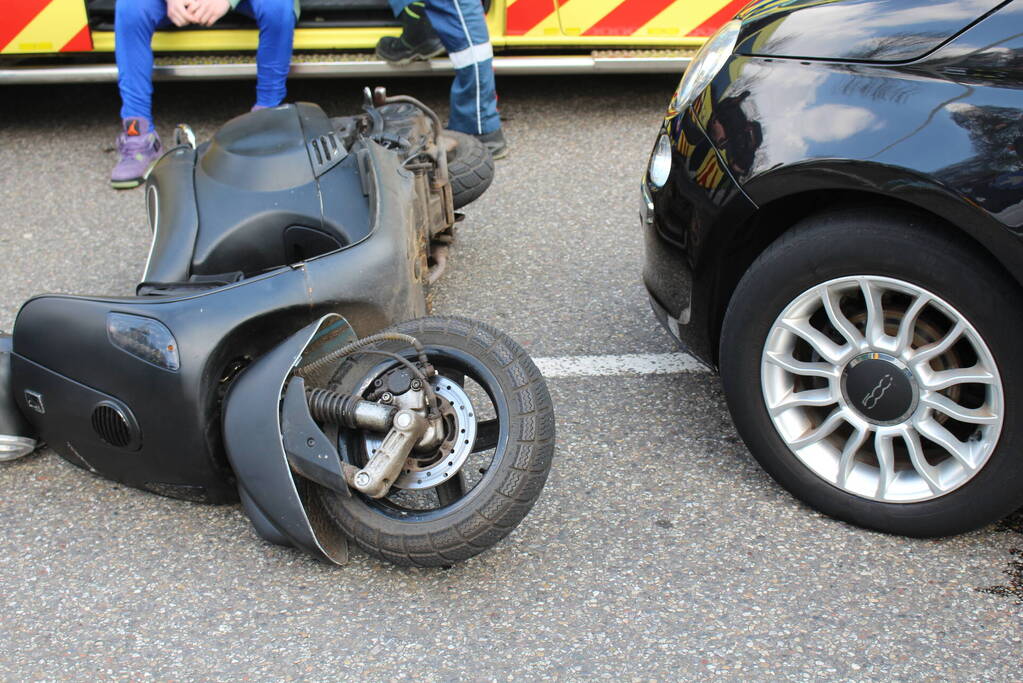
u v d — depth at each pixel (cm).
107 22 501
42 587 253
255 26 499
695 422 308
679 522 267
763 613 238
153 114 562
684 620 237
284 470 233
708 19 505
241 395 238
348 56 509
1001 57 225
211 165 326
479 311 373
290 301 252
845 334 247
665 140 288
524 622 238
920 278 232
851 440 254
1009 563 250
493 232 433
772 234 265
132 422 253
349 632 237
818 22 255
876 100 235
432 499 269
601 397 321
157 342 246
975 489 242
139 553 263
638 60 507
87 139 536
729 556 255
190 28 496
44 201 470
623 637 233
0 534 271
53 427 271
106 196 473
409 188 313
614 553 257
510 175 485
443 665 227
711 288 272
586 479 284
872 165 231
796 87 249
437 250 389
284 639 235
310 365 243
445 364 245
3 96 595
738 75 263
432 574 252
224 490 261
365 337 265
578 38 505
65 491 286
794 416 262
